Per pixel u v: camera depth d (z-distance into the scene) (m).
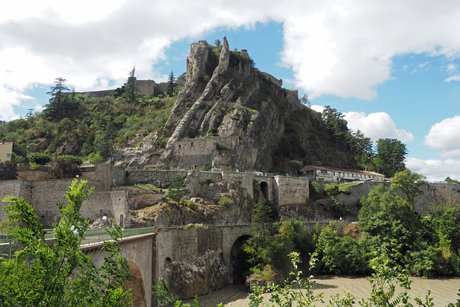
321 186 102.69
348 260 70.44
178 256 56.69
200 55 133.50
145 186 76.25
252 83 133.25
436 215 80.50
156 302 46.03
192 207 69.19
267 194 90.75
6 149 94.56
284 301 15.55
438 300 52.97
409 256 71.44
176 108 118.94
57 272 12.36
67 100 149.38
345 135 163.50
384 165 148.12
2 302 11.01
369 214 80.69
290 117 149.38
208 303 53.25
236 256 72.38
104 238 31.00
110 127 127.25
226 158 94.81
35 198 61.91
